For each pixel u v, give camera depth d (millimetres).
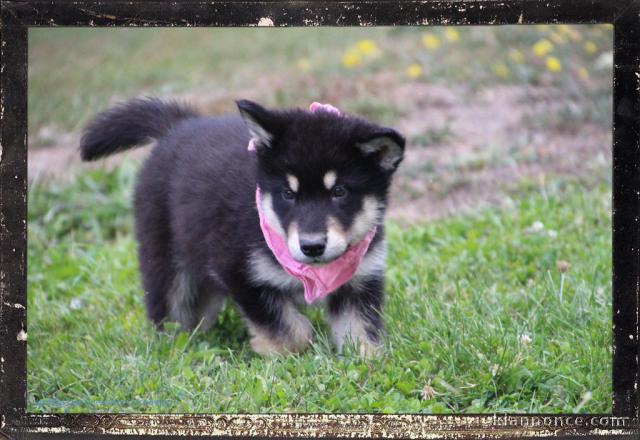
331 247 2225
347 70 3738
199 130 2451
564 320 2301
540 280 2436
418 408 2166
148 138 2516
